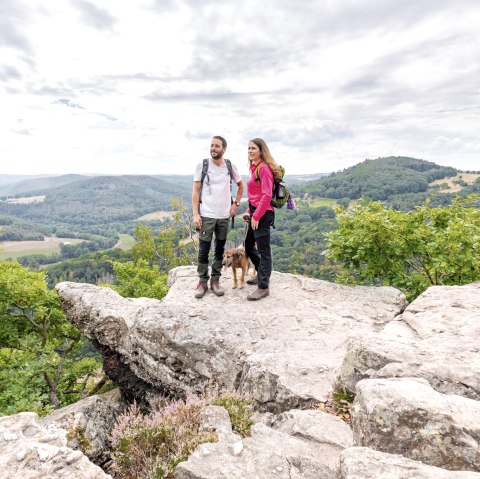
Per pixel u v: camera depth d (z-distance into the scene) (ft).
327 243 34.65
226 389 17.78
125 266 87.40
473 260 29.71
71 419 24.20
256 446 10.55
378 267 33.81
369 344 14.39
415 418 8.98
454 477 7.35
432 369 12.17
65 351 59.36
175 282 29.68
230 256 25.58
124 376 26.76
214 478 8.91
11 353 50.93
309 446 11.75
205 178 23.89
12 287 50.70
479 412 9.36
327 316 22.63
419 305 21.45
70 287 30.25
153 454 12.64
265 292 25.18
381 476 7.57
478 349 13.85
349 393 14.20
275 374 16.80
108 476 10.53
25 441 12.06
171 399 22.25
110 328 27.27
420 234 31.99
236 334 20.51
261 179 22.34
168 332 21.13
